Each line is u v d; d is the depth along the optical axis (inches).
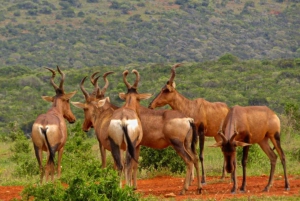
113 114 1568.7
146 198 1475.1
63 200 1290.6
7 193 1669.5
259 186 1696.6
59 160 1780.3
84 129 1763.0
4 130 5605.3
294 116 3228.3
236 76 7396.7
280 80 6924.2
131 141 1525.6
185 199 1478.8
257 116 1624.0
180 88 6771.7
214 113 1860.2
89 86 7130.9
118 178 1375.5
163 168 2071.9
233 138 1531.7
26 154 2834.6
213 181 1843.0
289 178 1840.6
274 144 1656.0
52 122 1718.8
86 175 1348.4
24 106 7116.1
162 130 1605.6
